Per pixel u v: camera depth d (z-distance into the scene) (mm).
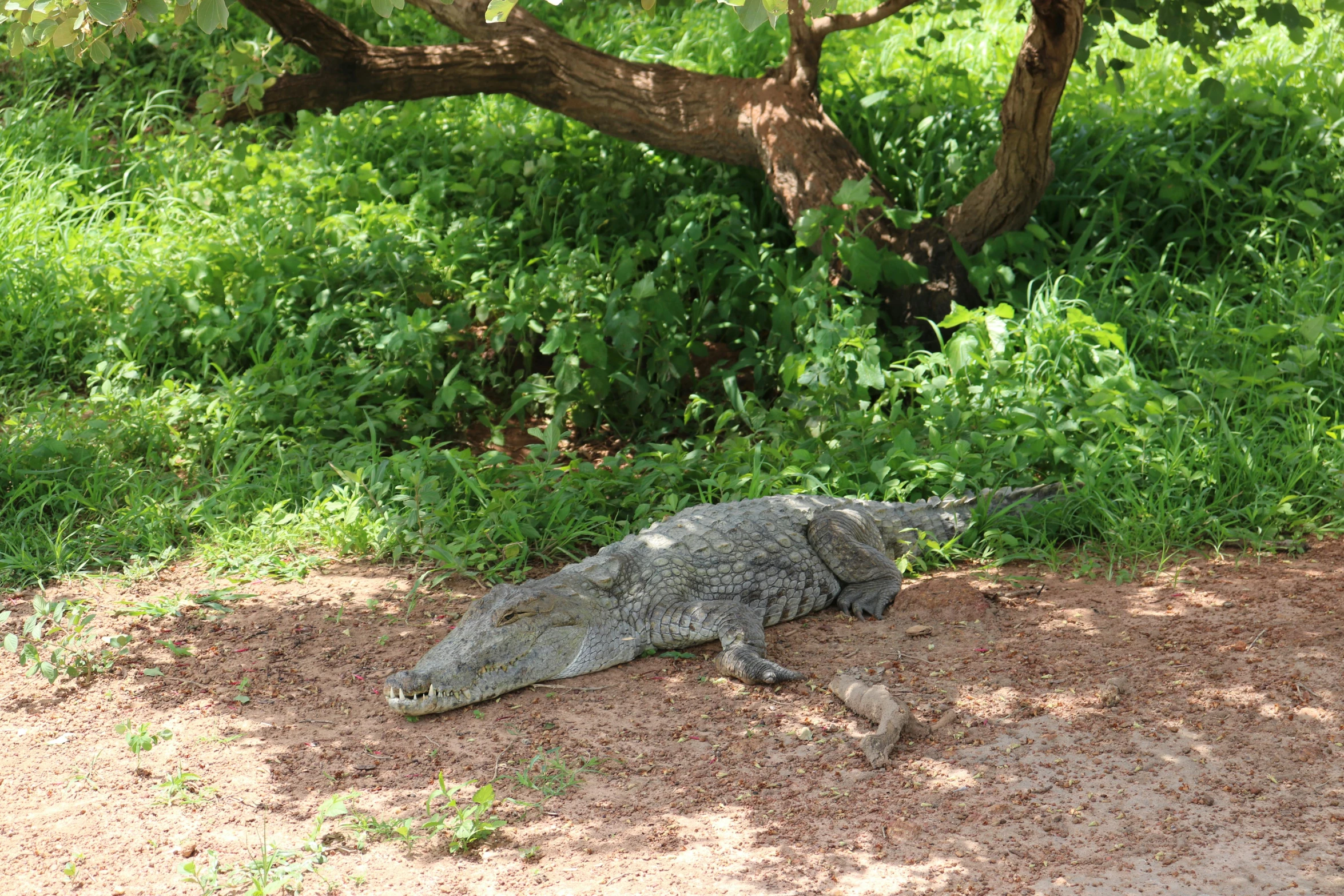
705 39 11930
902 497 6668
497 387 8734
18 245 9648
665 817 4047
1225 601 5562
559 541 6535
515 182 10133
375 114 11188
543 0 12789
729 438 7617
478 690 4926
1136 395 7016
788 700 4922
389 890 3658
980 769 4270
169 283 8875
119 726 4535
